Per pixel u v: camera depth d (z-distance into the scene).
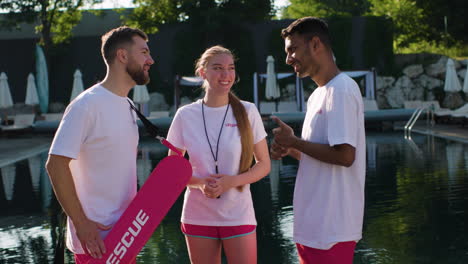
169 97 27.39
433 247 4.34
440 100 26.14
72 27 29.33
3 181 8.91
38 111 27.02
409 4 31.09
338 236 2.48
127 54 2.44
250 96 27.38
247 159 2.90
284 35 2.58
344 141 2.38
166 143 2.49
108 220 2.40
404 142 13.30
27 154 13.35
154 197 2.35
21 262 4.28
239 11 27.55
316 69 2.52
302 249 2.60
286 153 2.70
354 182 2.51
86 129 2.35
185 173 2.39
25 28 30.23
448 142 12.88
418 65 26.73
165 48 27.81
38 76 25.28
